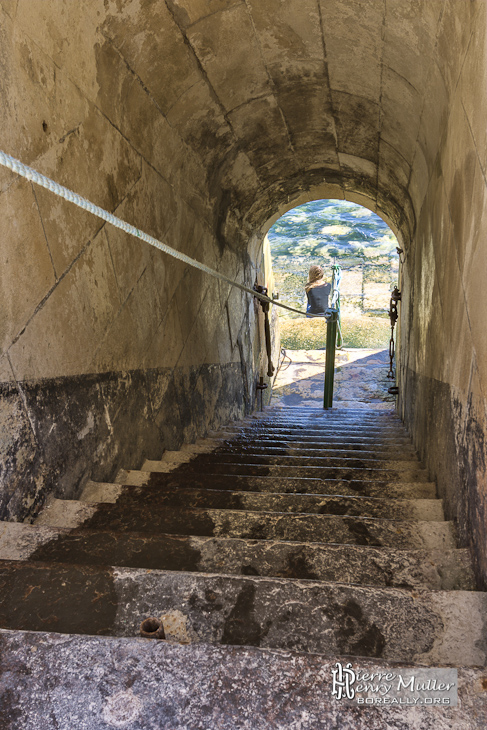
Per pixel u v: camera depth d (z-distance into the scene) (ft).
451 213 8.11
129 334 10.50
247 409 25.93
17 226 6.47
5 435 6.21
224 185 17.76
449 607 4.47
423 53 8.65
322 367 39.19
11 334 6.34
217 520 6.86
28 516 6.69
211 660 3.50
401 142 13.43
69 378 7.88
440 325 9.66
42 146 7.10
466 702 3.18
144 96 10.59
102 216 4.79
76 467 8.05
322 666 3.42
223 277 9.33
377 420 23.22
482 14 5.56
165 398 12.84
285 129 16.38
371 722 3.09
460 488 6.63
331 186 23.50
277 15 10.45
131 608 4.57
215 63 11.48
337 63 11.86
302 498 7.95
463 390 6.85
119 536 5.93
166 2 9.11
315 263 48.21
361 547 5.79
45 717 3.22
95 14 8.13
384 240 50.39
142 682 3.39
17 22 6.48
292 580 4.81
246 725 3.11
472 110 6.20
